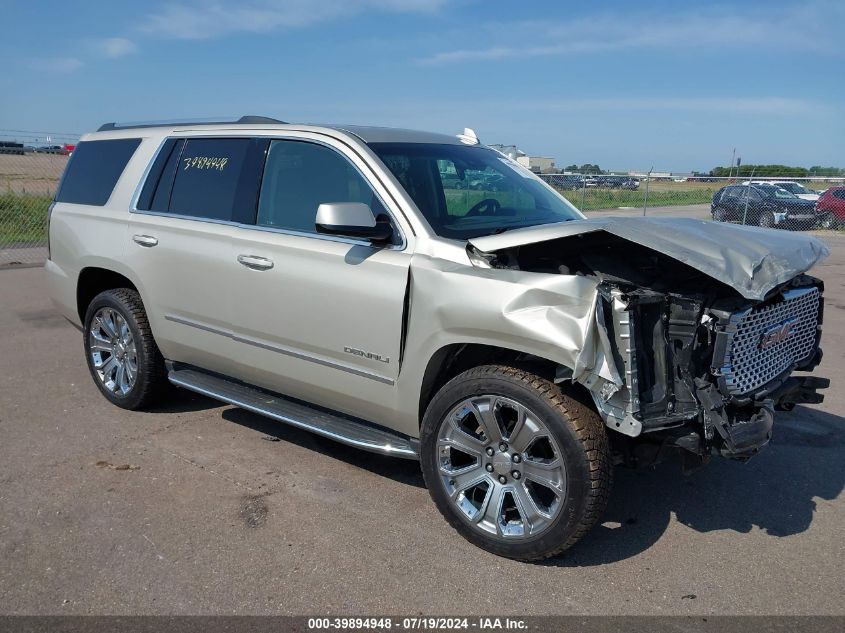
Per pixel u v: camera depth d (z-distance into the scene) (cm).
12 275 1145
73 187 561
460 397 344
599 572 336
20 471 429
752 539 368
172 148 497
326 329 393
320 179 414
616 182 2141
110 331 535
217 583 321
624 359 302
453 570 335
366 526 373
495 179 455
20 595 311
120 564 335
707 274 312
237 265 432
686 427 322
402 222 374
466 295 334
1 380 603
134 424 508
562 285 311
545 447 347
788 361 388
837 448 486
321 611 304
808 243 375
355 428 407
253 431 499
